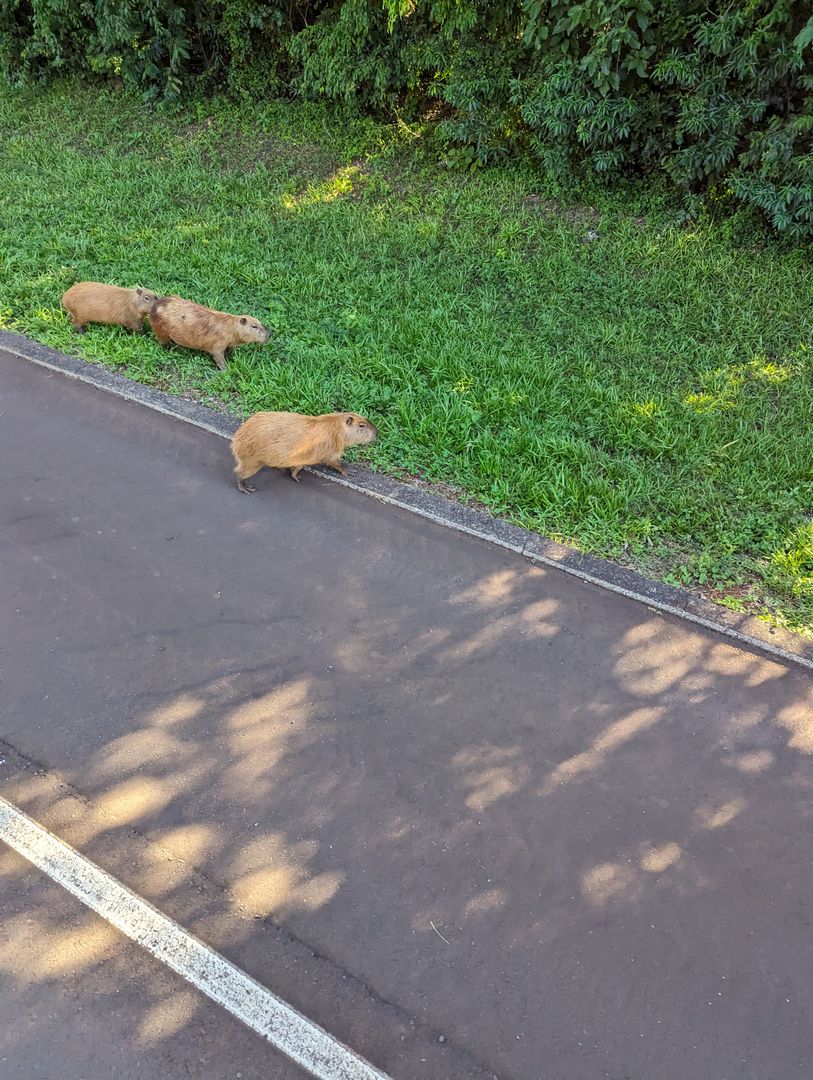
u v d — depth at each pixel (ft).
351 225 24.72
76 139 30.71
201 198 26.48
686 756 12.50
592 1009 10.14
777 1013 10.18
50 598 14.17
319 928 10.70
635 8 21.49
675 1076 9.73
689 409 18.17
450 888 11.07
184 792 11.89
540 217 24.89
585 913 10.90
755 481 16.48
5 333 20.26
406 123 28.27
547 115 23.86
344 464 16.94
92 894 10.91
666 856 11.44
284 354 19.83
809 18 19.75
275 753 12.33
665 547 15.38
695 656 13.76
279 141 29.30
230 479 16.62
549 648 13.79
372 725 12.69
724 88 21.95
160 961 10.40
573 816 11.80
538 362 19.27
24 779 11.95
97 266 22.79
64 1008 10.03
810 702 13.19
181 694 12.96
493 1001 10.18
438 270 23.02
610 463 16.78
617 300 21.68
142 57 30.96
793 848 11.55
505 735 12.65
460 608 14.35
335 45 26.86
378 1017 10.05
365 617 14.14
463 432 17.29
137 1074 9.62
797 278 21.80
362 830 11.58
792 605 14.43
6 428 17.54
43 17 30.81
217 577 14.67
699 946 10.65
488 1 23.99
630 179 25.36
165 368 19.40
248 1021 9.99
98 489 16.22
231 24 29.27
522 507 16.03
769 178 21.99
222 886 11.03
